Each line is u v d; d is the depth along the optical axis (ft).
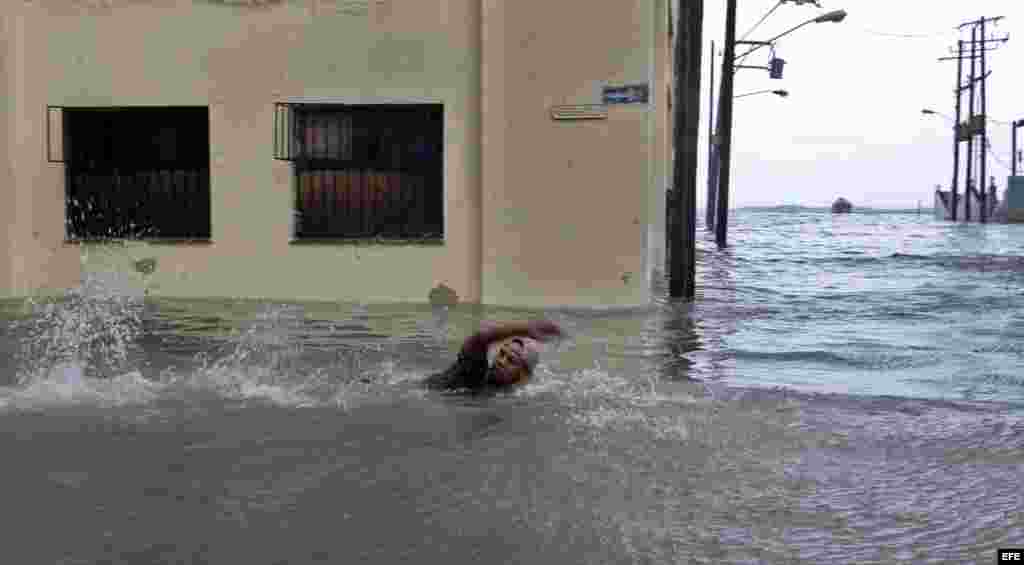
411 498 13.96
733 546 12.25
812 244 116.26
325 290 41.34
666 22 67.31
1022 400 21.20
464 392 21.11
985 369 25.36
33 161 42.01
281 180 41.34
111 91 41.65
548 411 19.42
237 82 41.29
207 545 12.19
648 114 38.86
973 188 246.27
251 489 14.35
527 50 39.40
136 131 42.57
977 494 14.42
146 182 42.45
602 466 15.60
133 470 15.25
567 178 39.42
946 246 110.63
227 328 31.86
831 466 15.76
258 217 41.47
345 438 17.24
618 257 39.37
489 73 39.65
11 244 41.52
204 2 41.22
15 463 15.56
